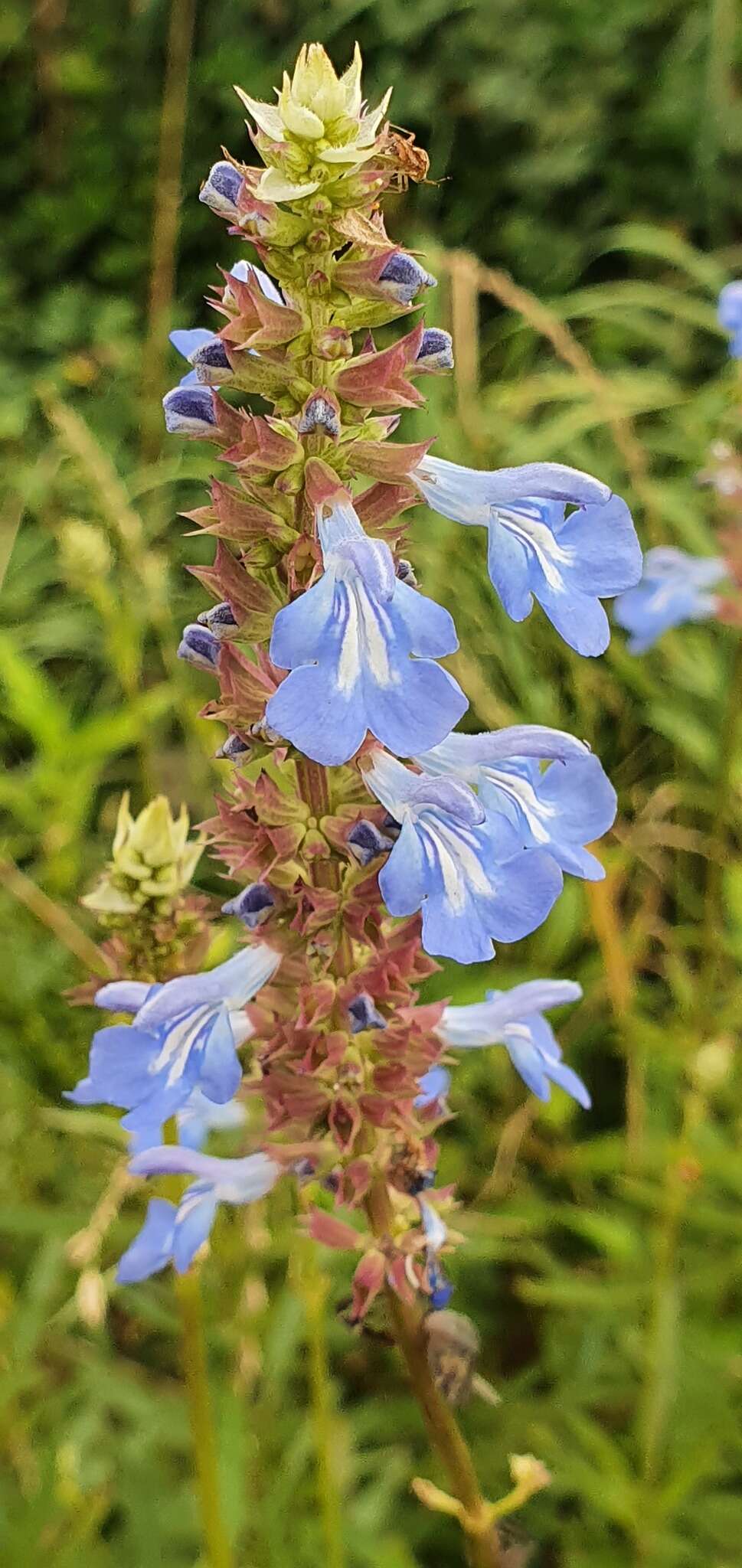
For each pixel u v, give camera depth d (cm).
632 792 31
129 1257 18
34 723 25
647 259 42
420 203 42
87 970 25
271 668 17
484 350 36
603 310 38
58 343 42
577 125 41
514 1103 26
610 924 24
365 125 16
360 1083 17
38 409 39
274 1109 18
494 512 17
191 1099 19
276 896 17
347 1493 23
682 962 28
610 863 25
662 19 42
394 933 18
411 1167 18
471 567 30
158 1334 25
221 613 17
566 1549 23
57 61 45
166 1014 17
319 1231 18
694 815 31
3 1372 22
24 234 44
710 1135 24
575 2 42
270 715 16
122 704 33
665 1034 25
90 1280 19
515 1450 23
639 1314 23
